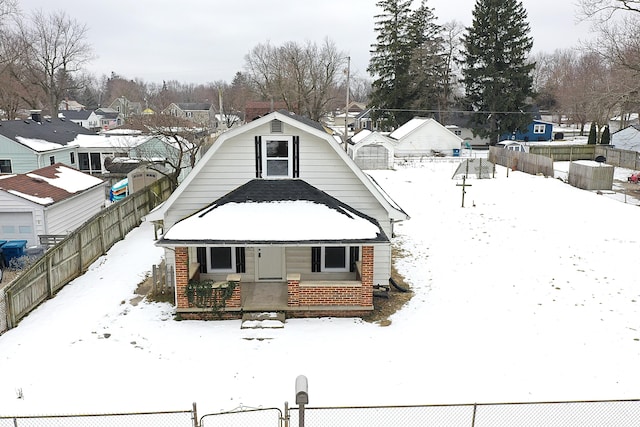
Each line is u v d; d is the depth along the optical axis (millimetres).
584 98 56531
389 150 41531
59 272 14719
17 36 57469
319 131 13453
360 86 156625
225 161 13734
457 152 50938
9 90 55156
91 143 37438
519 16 57219
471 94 60500
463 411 8750
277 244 12219
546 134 63531
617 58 34688
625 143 44219
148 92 137875
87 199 23656
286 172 13891
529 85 57844
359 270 13781
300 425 7195
